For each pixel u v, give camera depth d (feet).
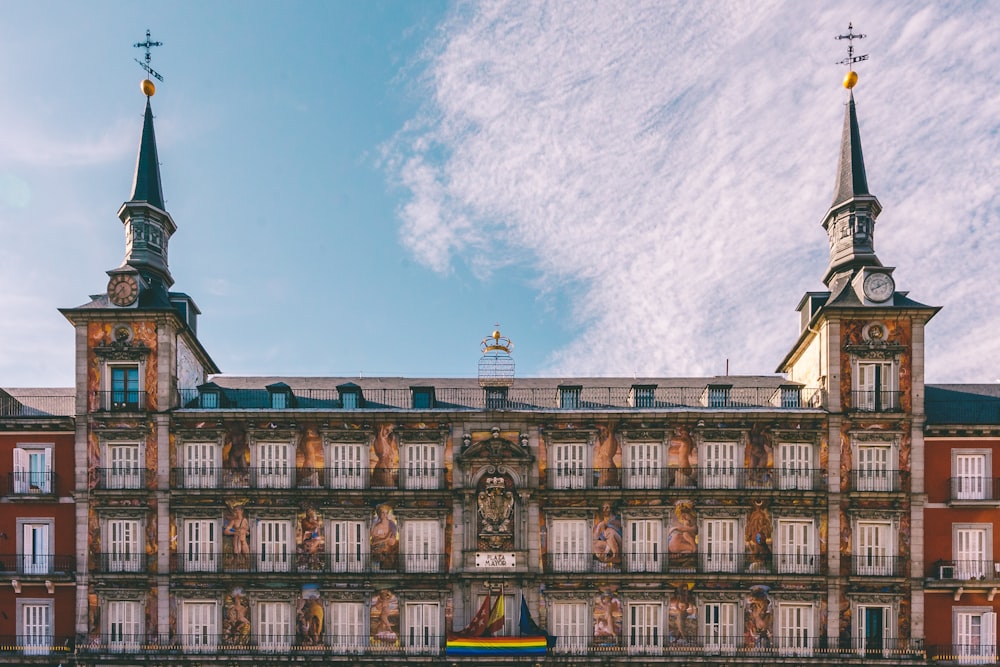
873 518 191.83
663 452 197.36
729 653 189.06
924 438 195.62
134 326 200.44
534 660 187.21
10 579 191.72
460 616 192.34
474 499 195.72
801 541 192.95
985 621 189.78
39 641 193.06
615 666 188.14
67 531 196.85
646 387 205.46
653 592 191.93
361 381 222.89
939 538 193.26
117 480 196.13
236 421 198.90
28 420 197.47
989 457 194.59
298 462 198.39
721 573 191.01
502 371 215.51
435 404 207.92
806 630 189.98
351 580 193.06
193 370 218.79
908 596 189.16
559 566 194.29
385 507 196.65
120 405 198.70
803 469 195.42
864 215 211.00
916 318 196.75
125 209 213.46
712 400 205.36
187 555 194.18
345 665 188.85
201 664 189.26
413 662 188.14
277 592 192.44
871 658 186.80
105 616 192.03
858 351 196.65
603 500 195.93
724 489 193.67
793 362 224.94
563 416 198.80
